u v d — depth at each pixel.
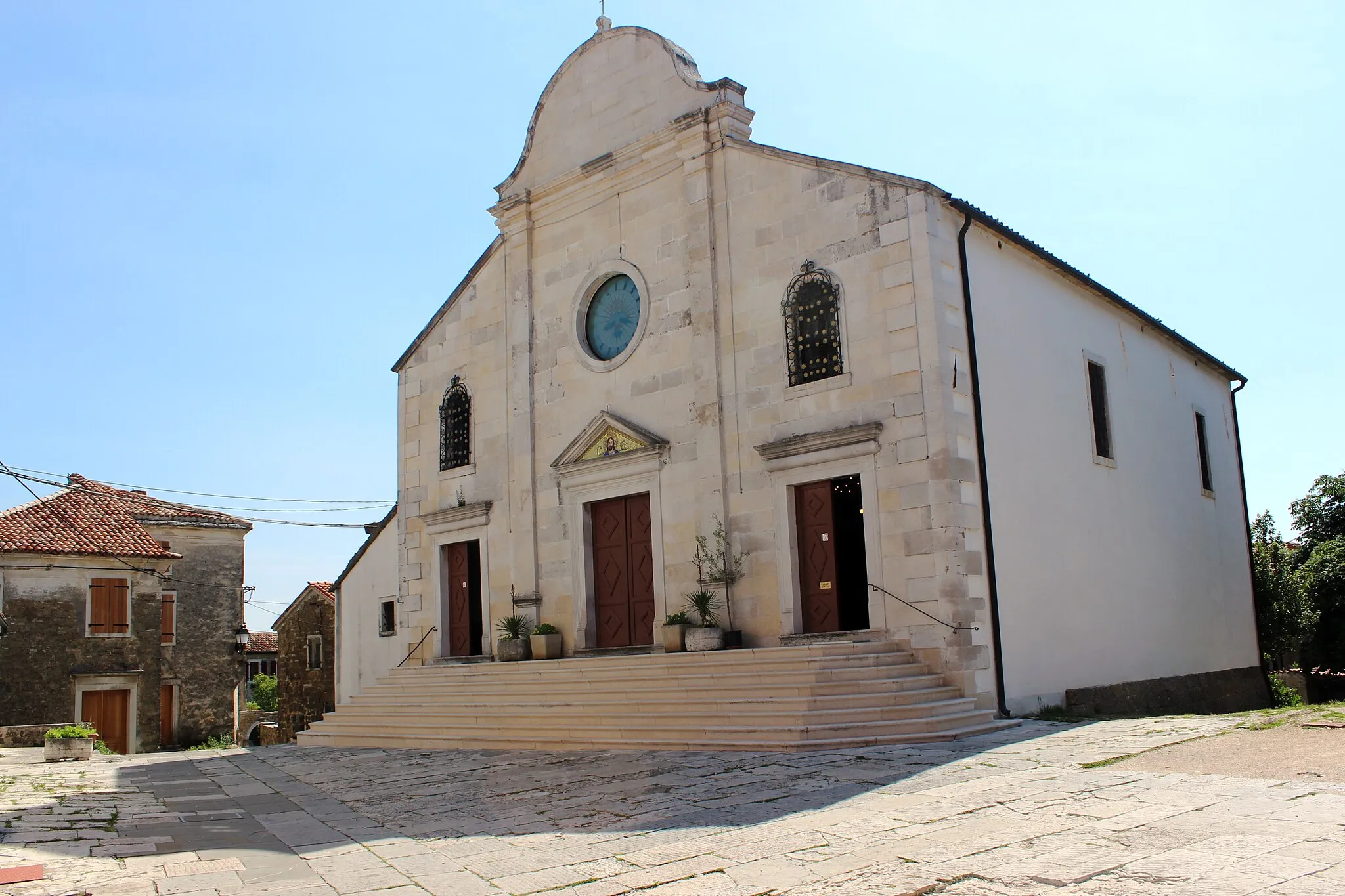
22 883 8.05
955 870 7.10
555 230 22.84
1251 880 6.36
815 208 18.30
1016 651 16.84
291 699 41.28
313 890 7.70
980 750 12.63
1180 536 23.81
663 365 20.23
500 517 22.86
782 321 18.50
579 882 7.50
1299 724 12.80
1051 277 20.16
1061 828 8.05
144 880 8.16
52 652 32.06
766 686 15.53
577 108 22.73
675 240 20.38
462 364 24.47
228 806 12.57
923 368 16.59
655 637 19.62
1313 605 31.28
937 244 16.97
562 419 22.05
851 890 6.84
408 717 19.61
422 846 9.19
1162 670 21.67
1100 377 21.62
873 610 16.70
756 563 18.39
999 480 17.33
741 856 7.90
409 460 25.36
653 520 19.91
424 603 24.50
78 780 15.90
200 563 40.19
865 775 11.21
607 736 15.80
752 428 18.72
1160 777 9.83
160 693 34.25
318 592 40.78
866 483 17.00
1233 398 29.30
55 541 32.62
